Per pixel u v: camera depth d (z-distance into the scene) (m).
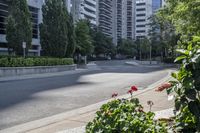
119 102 5.79
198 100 3.97
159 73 33.44
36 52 56.09
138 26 180.75
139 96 12.98
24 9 33.59
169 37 64.12
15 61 29.06
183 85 3.96
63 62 38.72
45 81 23.06
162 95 12.97
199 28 15.34
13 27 32.94
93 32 91.00
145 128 4.33
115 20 176.62
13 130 7.80
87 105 11.70
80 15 117.56
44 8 39.72
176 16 16.84
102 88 17.78
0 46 47.31
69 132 7.05
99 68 49.25
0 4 47.38
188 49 4.02
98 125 4.61
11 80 24.25
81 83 21.06
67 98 13.52
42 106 11.40
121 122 4.47
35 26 56.16
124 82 21.88
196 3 14.20
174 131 4.54
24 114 9.92
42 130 7.47
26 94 14.87
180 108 4.28
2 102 12.32
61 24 39.84
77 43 54.44
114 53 122.69
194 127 4.37
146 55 124.06
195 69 3.85
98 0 156.88
